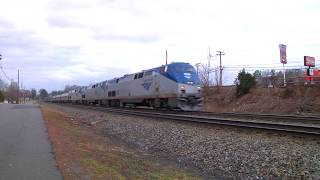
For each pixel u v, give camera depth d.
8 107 60.50
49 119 33.62
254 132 19.36
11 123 28.44
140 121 29.44
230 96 52.00
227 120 24.27
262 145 15.91
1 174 11.09
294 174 12.08
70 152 15.54
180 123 25.69
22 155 14.30
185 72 36.34
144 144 21.12
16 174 11.11
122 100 50.91
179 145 18.89
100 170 12.57
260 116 28.50
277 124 20.50
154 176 12.94
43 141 18.30
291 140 16.38
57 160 13.32
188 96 35.69
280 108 39.28
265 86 50.97
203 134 20.17
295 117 26.78
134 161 15.64
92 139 22.45
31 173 11.25
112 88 55.59
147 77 42.06
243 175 13.10
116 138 24.66
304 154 13.70
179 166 15.28
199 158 16.11
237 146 16.42
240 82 50.16
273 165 13.21
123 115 36.78
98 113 44.28
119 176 12.04
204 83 68.38
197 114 33.78
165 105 38.44
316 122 23.31
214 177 13.36
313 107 36.31
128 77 48.81
